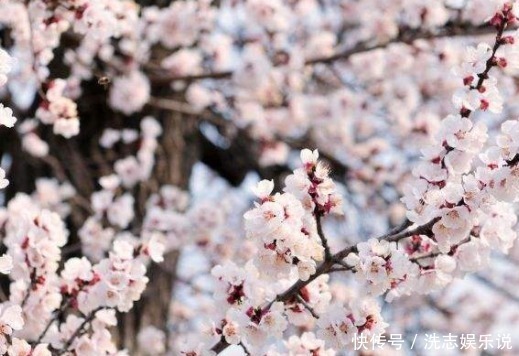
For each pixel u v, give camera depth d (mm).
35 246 3879
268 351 3656
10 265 3400
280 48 7828
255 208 3078
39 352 3646
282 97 8805
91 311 3893
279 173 9859
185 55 7781
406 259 3156
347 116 8867
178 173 7621
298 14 8391
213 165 9609
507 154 3164
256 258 3158
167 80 7363
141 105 7363
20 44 5254
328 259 3236
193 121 8055
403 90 8828
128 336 6375
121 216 6762
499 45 3521
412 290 3410
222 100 8430
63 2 4938
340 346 3412
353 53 7203
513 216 3338
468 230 3152
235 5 7531
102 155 7328
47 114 5172
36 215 3977
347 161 9312
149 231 6777
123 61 7297
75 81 6930
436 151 3213
